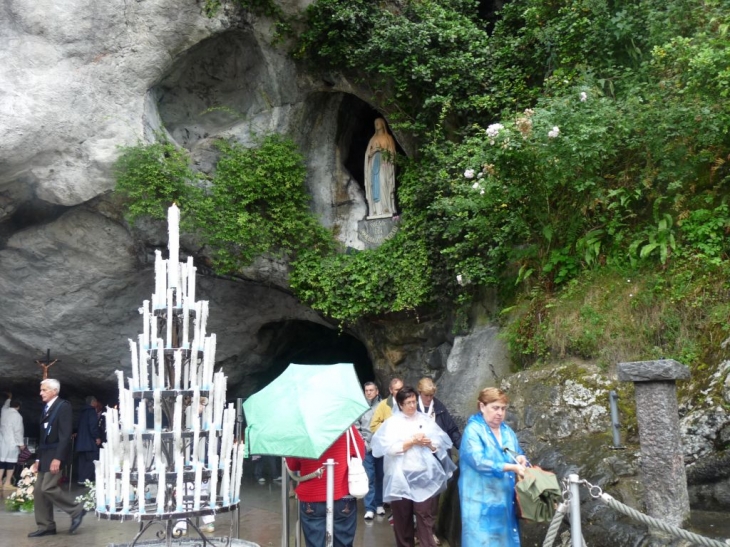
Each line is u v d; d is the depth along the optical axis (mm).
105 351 13914
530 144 7848
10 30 10508
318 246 11898
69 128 10625
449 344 10664
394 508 6094
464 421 8203
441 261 10344
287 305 13430
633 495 5480
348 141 12883
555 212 8391
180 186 11125
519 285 8883
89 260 12375
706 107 7410
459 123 11055
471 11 12102
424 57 10875
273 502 10578
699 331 6754
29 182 11273
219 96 12469
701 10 8352
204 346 5410
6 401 13867
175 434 5070
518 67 10711
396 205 12023
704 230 7324
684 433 5883
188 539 5555
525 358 8016
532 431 6992
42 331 13383
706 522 5156
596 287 7703
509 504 4969
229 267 11773
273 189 11648
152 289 13242
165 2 10836
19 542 8094
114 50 10781
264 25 11391
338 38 11180
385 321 11406
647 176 7781
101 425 13477
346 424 5137
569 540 5492
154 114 11625
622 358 6941
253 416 5355
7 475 13406
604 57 9477
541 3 10469
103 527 8906
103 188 11141
